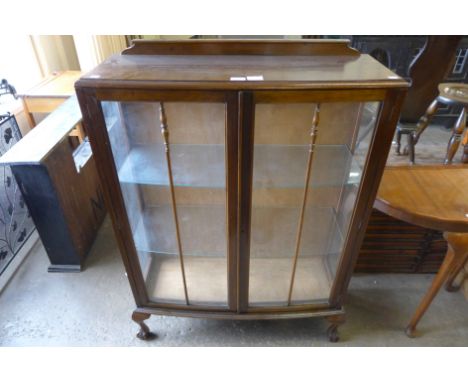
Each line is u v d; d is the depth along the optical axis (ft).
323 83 2.43
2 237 5.28
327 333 4.45
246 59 2.98
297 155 3.18
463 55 8.84
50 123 5.18
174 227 3.77
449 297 4.95
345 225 3.39
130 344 4.35
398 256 5.12
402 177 4.04
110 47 7.09
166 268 4.15
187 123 2.93
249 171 2.83
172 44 3.05
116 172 2.95
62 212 4.86
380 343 4.35
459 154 8.28
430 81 6.79
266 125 2.94
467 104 5.67
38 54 7.13
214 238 3.79
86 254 5.64
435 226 3.44
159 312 4.01
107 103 2.65
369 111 2.74
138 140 3.12
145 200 3.77
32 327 4.56
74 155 5.86
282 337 4.43
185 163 3.12
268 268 4.04
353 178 3.16
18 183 4.54
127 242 3.44
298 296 3.98
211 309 3.95
